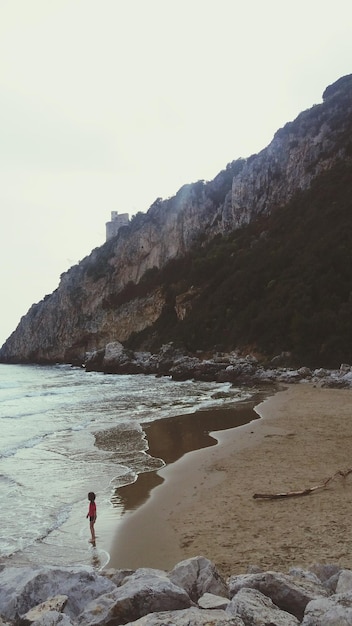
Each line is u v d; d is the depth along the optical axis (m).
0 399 41.53
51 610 5.44
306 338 49.91
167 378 56.78
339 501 11.48
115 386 50.12
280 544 9.23
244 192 91.44
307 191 76.25
